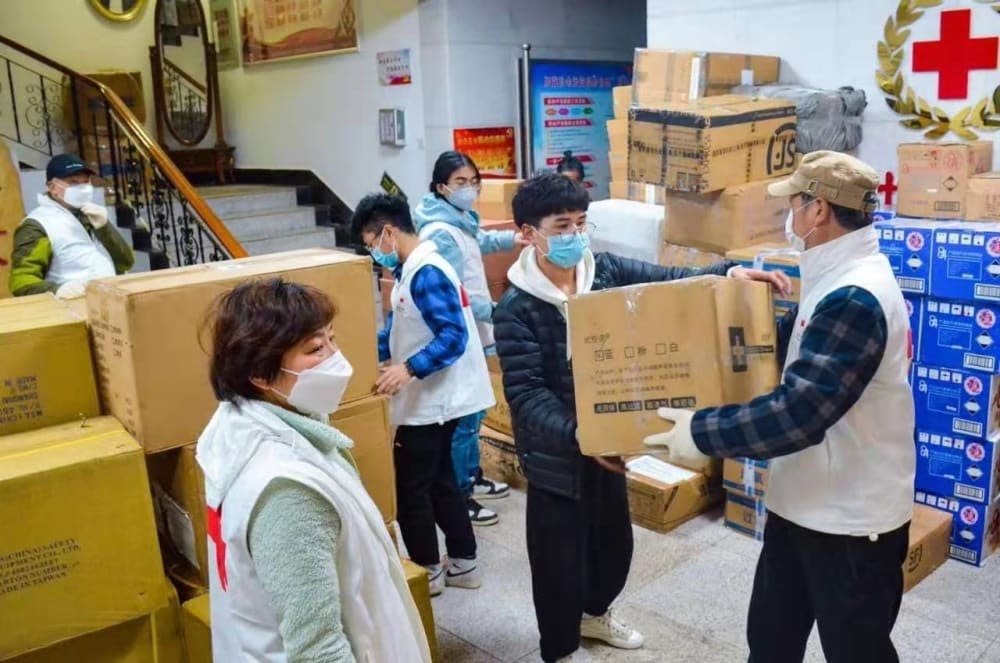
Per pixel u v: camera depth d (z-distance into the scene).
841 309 1.49
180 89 7.53
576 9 6.08
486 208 4.30
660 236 3.53
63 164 3.13
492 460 3.65
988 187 2.85
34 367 1.72
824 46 3.62
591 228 3.79
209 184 7.64
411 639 1.27
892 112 3.45
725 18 3.93
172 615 1.72
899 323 1.55
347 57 6.34
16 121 6.60
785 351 1.79
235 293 1.21
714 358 1.61
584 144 6.00
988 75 3.16
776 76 3.80
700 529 3.13
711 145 2.96
